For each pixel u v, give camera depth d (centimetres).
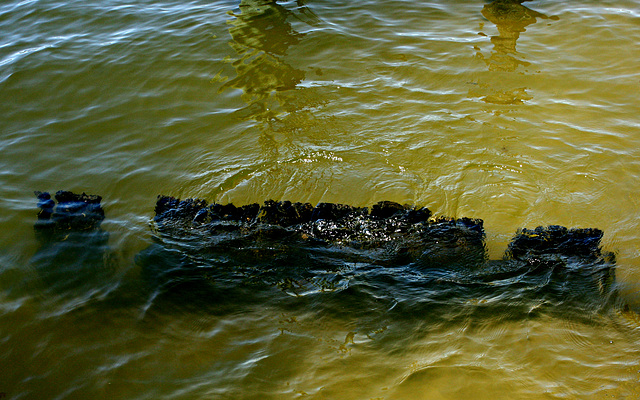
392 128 679
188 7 995
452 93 735
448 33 881
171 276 499
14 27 937
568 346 405
